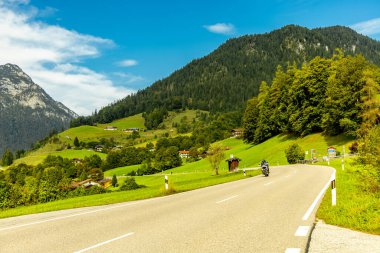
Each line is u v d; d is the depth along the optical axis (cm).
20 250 852
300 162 7019
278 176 3494
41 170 14588
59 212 1617
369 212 1091
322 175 3177
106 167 16288
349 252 728
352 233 905
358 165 1644
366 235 880
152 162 13675
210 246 817
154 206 1633
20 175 14188
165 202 1788
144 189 3195
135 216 1335
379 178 1514
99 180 11194
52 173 11775
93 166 16650
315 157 6750
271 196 1812
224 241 863
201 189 2547
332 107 7206
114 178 9394
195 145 17925
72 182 11388
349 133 6762
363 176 1552
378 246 771
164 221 1189
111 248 830
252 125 11350
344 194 1616
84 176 13150
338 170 3678
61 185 7769
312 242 820
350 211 1133
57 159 17375
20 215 1641
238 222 1120
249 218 1188
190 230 1013
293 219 1138
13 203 4903
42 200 5103
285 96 9194
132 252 784
